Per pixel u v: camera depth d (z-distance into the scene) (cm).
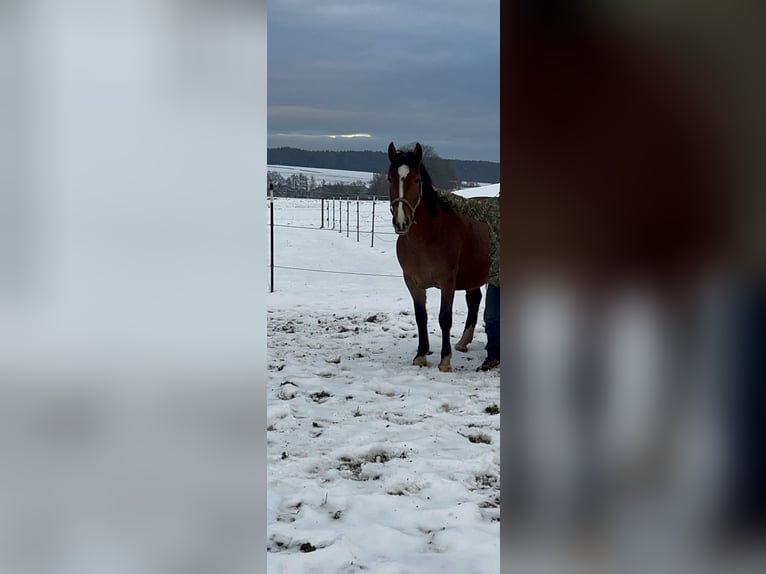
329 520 324
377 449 427
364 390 573
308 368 645
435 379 609
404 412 511
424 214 624
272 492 358
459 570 273
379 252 1576
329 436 454
